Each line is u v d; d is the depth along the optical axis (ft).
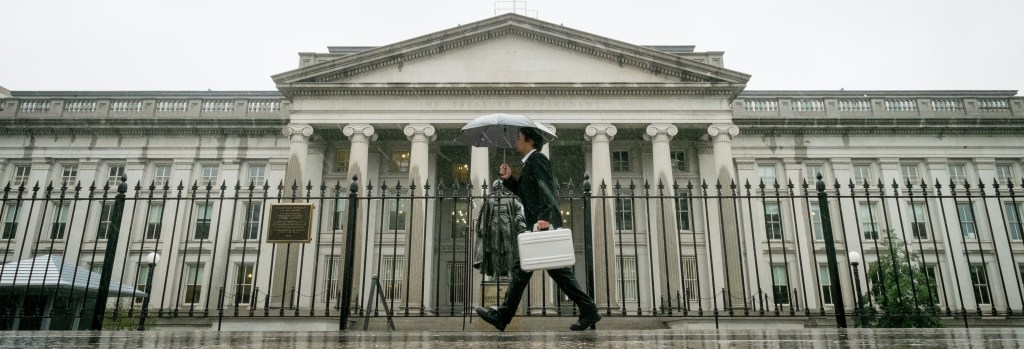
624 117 84.23
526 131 17.16
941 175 93.04
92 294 45.44
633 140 94.22
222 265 87.76
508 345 9.77
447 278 88.12
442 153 95.25
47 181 93.86
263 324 54.39
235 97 98.27
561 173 95.40
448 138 90.58
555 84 83.76
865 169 94.38
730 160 81.87
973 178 93.25
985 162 93.66
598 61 88.28
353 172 81.51
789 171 93.86
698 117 84.07
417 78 87.61
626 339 11.13
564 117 84.33
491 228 19.77
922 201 91.86
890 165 93.71
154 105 97.40
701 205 90.38
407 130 83.30
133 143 95.86
